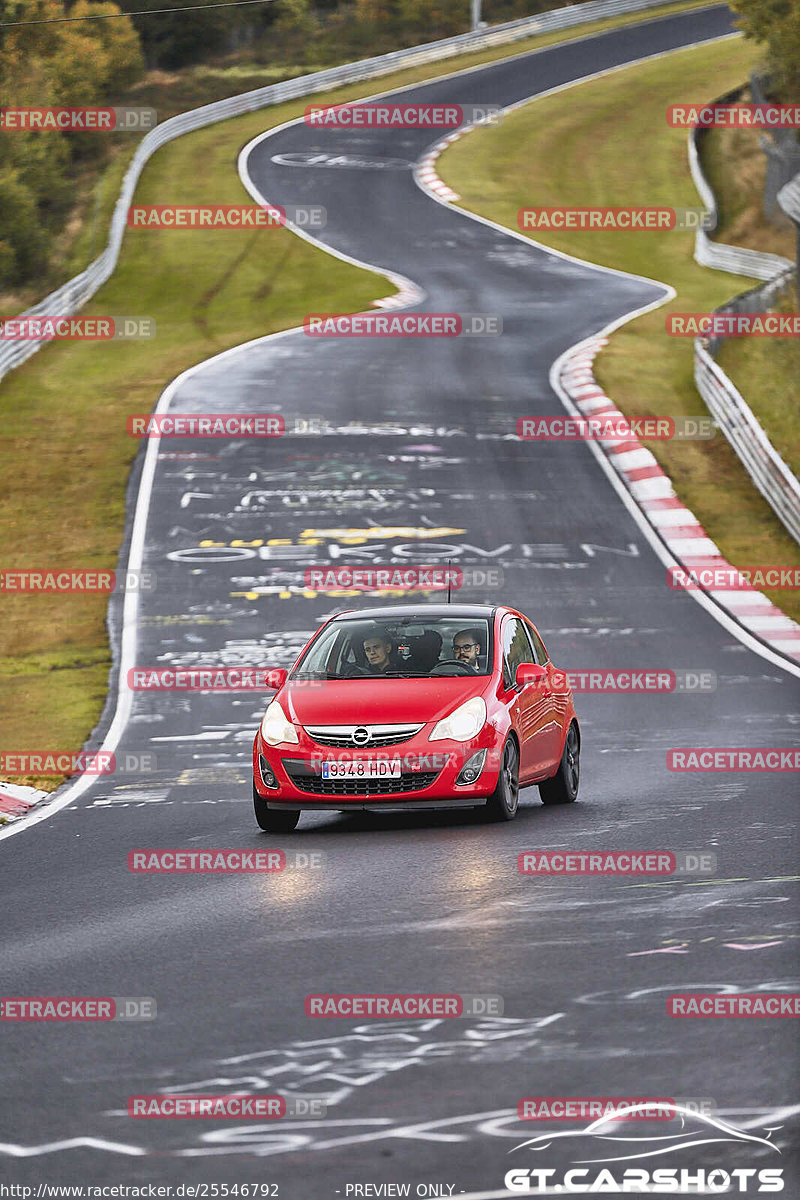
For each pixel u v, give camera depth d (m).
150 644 42.66
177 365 81.69
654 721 33.28
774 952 14.08
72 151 136.50
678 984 13.13
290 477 60.88
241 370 80.06
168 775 29.17
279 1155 9.73
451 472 61.53
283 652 41.34
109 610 46.28
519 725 22.94
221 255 110.88
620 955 14.14
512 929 15.30
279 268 107.44
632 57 177.50
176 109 156.62
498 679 23.12
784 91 140.25
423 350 84.25
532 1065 11.23
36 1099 10.86
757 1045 11.49
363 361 81.56
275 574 49.38
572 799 24.92
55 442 66.56
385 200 128.25
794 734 30.91
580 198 132.75
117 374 79.94
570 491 59.34
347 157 140.38
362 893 17.36
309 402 72.75
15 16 148.00
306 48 184.00
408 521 55.31
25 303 100.75
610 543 53.16
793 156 122.75
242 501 57.84
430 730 21.88
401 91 164.12
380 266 108.12
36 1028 12.57
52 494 59.41
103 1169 9.58
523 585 48.09
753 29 139.00
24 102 132.50
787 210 90.81
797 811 22.08
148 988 13.67
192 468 62.25
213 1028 12.39
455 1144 9.82
